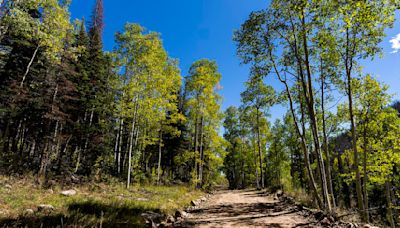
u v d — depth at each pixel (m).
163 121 20.50
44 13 13.59
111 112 20.27
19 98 14.66
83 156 20.38
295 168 36.41
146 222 6.83
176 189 17.97
